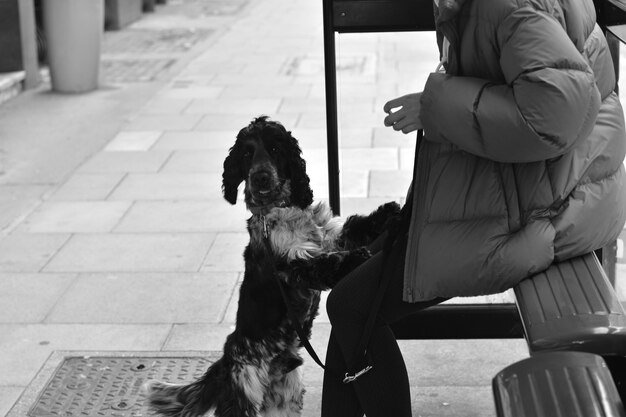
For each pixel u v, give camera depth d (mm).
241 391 3992
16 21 12164
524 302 3084
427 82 3172
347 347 3648
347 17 4539
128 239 7102
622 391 2826
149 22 18516
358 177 8289
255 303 4020
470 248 3258
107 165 9078
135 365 5188
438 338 4578
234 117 10773
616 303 2943
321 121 10344
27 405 4785
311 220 4090
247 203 4086
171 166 9000
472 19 3090
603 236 3305
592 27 3291
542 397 2359
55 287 6242
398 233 3523
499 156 3088
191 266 6547
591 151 3266
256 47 15234
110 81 12953
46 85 12734
